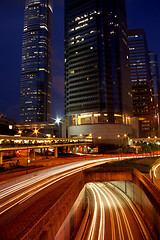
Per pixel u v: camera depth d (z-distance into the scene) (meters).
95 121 124.44
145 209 33.06
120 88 126.38
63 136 142.88
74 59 135.12
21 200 23.47
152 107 185.25
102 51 126.19
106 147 110.94
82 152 116.19
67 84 139.12
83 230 28.53
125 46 139.75
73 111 130.12
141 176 37.22
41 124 151.38
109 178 44.31
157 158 72.19
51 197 24.64
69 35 140.00
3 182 32.91
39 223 14.27
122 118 125.62
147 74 183.50
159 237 25.20
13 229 15.40
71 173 44.09
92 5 132.75
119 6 137.38
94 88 125.00
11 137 57.72
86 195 46.72
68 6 144.12
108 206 38.97
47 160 74.25
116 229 29.00
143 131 175.38
